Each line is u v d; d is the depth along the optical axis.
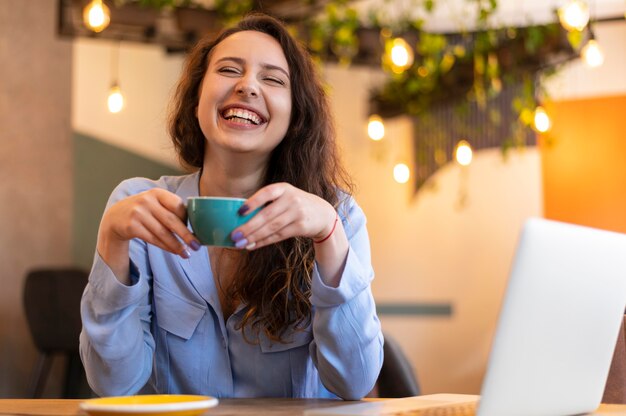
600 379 1.33
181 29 4.61
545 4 5.95
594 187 6.26
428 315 6.66
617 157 6.21
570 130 6.33
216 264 1.67
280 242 1.63
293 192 1.32
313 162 1.75
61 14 4.51
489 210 6.53
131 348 1.49
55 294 4.87
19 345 5.33
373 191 6.80
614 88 6.22
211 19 4.63
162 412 1.03
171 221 1.31
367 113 6.79
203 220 1.24
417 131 6.72
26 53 5.46
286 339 1.62
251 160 1.67
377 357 1.54
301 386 1.64
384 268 6.74
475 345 6.55
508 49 5.12
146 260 1.65
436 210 6.66
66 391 5.00
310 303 1.61
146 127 6.12
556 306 1.12
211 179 1.72
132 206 1.33
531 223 1.04
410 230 6.71
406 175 6.07
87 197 5.72
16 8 5.44
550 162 6.37
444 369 6.59
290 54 1.72
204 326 1.63
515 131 6.35
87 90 5.77
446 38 5.65
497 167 6.49
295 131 1.73
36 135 5.48
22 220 5.38
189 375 1.63
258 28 1.74
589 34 4.74
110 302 1.43
